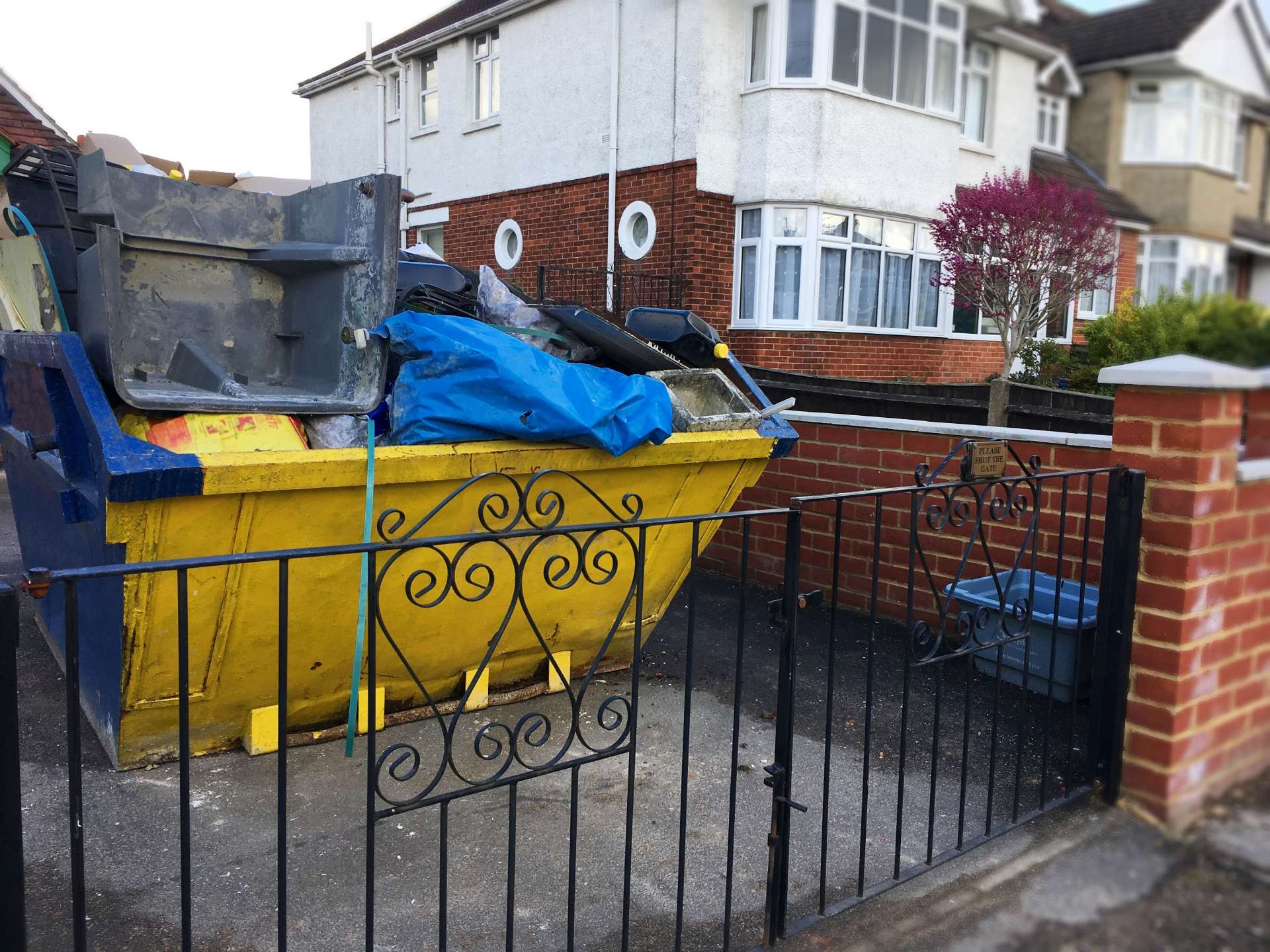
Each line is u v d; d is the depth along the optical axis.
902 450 5.01
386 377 3.32
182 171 4.74
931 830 2.65
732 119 10.48
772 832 2.31
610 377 3.39
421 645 3.51
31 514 4.12
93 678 3.35
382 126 15.08
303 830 2.92
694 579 2.21
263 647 3.15
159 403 2.82
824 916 2.43
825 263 10.61
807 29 10.08
